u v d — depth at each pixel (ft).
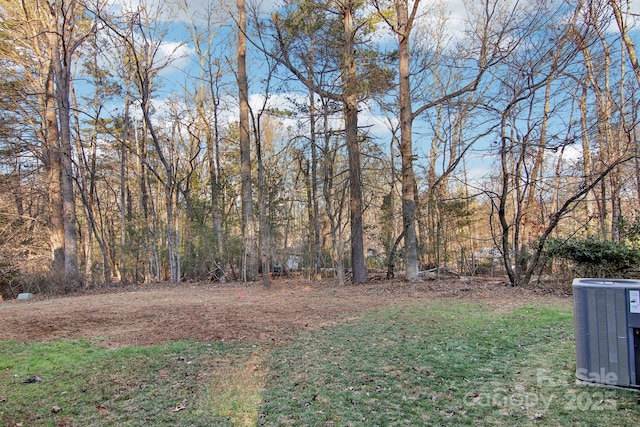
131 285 53.42
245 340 18.07
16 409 10.87
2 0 51.21
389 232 59.36
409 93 42.47
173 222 65.92
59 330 21.48
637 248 30.14
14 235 59.41
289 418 9.95
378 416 9.87
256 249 57.72
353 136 43.86
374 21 44.91
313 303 29.12
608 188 44.21
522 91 34.24
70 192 49.78
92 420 10.14
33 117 58.54
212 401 11.16
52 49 49.52
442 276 46.96
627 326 10.74
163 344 17.63
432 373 12.78
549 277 36.06
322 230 61.36
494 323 19.71
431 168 56.08
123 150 66.54
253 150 69.77
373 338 17.49
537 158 39.06
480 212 64.23
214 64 61.11
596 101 39.63
